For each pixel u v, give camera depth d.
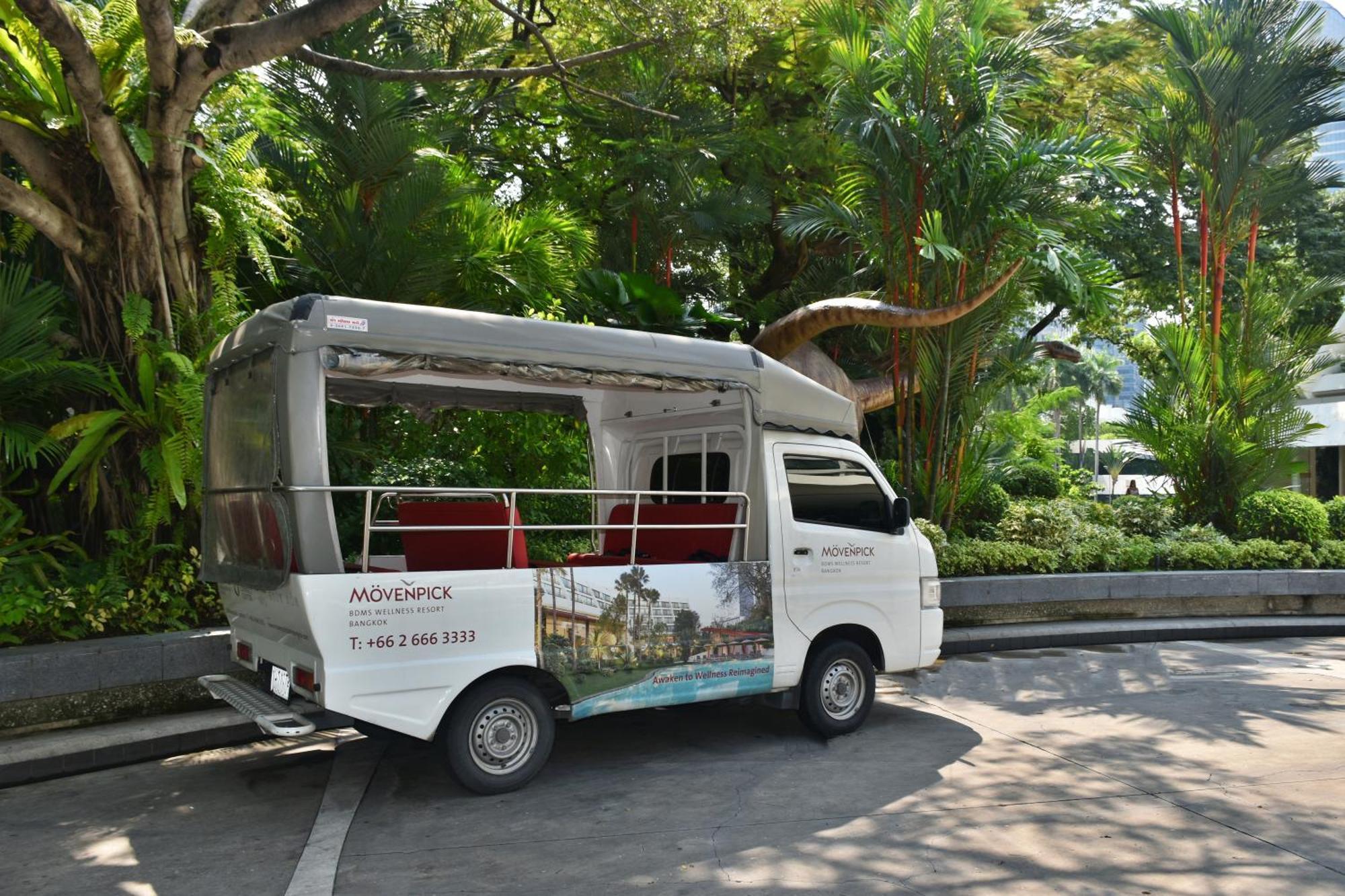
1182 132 15.64
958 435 13.34
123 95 8.41
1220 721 7.57
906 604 7.33
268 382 5.55
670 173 16.53
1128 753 6.66
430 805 5.61
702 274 20.31
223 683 6.28
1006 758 6.55
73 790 6.02
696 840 5.04
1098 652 10.84
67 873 4.70
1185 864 4.70
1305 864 4.70
